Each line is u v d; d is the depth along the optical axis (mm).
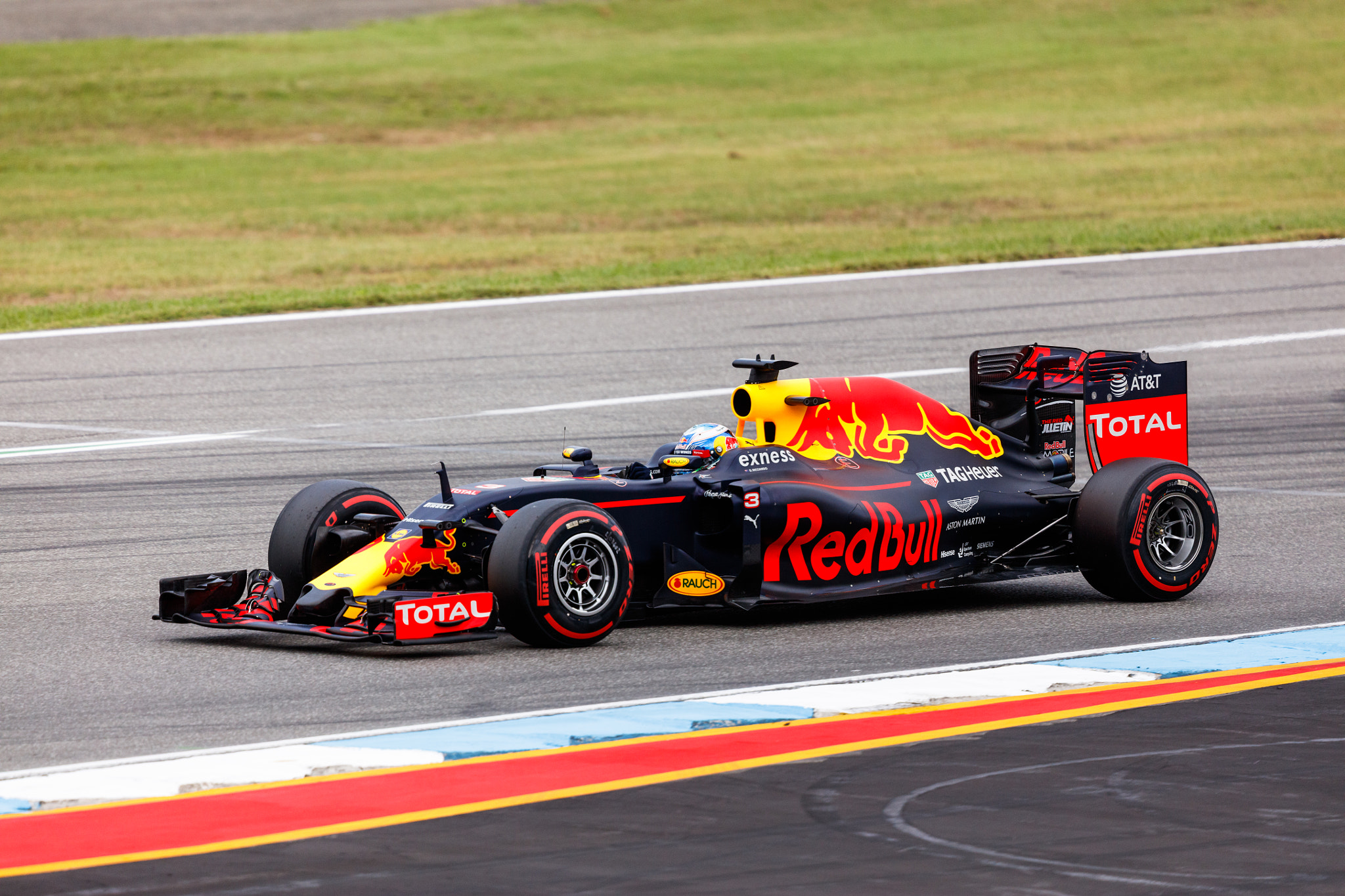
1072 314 79562
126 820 21844
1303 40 195375
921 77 184875
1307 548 42750
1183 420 39406
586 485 34062
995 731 26141
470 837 21094
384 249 102125
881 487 36375
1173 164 131000
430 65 188875
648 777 23656
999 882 19516
